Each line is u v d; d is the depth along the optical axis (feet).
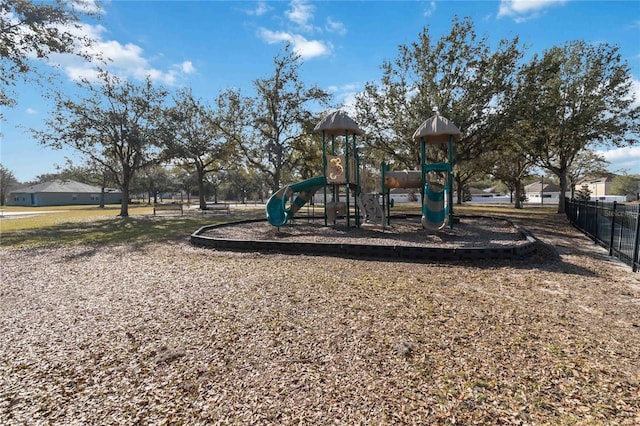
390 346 9.23
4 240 33.12
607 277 16.33
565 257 21.13
